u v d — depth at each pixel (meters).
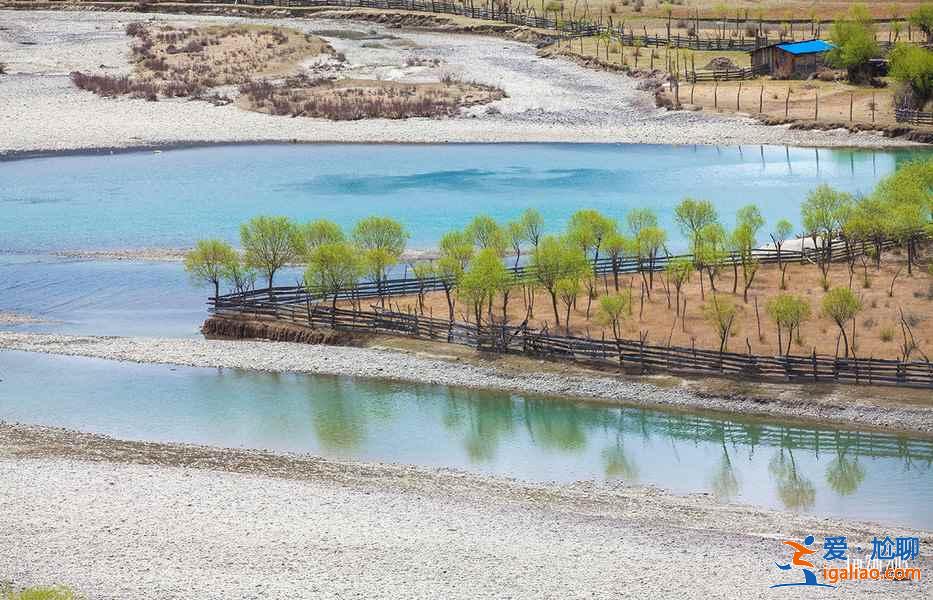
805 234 71.94
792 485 41.75
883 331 52.03
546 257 56.75
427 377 53.25
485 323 56.69
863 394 47.84
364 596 31.67
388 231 63.69
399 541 35.44
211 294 67.50
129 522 36.84
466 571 33.25
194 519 37.12
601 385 51.12
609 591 32.03
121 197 91.62
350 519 37.31
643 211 68.50
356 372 54.09
